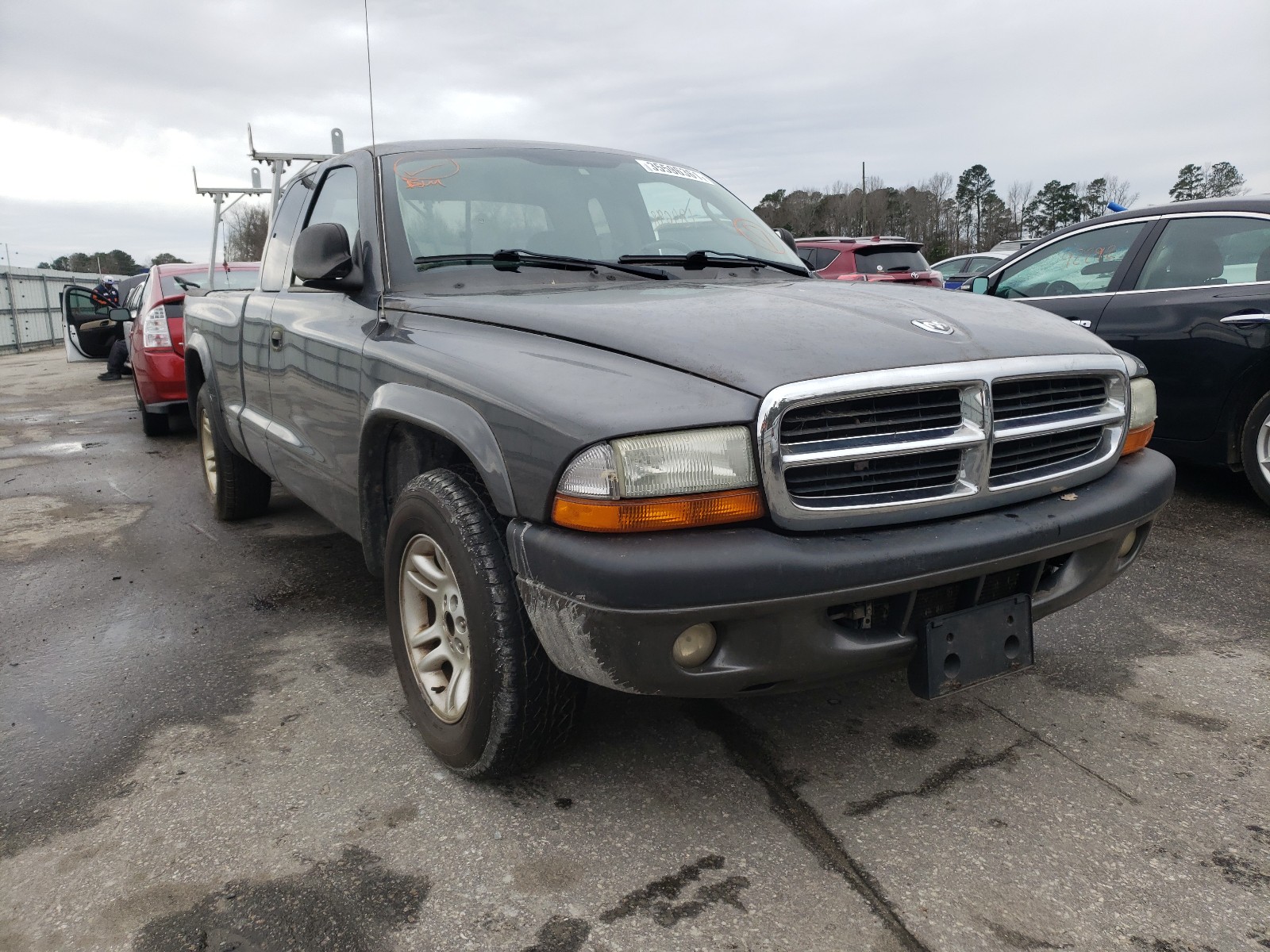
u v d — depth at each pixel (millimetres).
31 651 3455
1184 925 1890
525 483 2025
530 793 2387
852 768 2492
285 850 2182
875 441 2047
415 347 2525
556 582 1956
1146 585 3836
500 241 3064
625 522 1898
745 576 1881
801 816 2277
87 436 8758
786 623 1954
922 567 2018
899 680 3012
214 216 8812
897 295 2660
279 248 4051
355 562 4445
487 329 2439
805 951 1829
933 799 2346
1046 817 2260
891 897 1980
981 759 2529
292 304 3561
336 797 2400
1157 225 5094
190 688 3088
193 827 2287
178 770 2559
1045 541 2203
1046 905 1952
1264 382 4598
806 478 1991
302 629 3586
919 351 2139
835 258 11109
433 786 2438
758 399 1944
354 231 3158
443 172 3205
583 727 2701
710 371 2014
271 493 5801
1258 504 4953
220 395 4664
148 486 6336
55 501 5969
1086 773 2457
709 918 1925
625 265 3057
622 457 1889
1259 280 4590
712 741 2633
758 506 1953
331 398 3043
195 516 5418
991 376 2172
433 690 2576
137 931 1925
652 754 2568
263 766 2568
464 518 2260
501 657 2209
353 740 2697
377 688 3043
